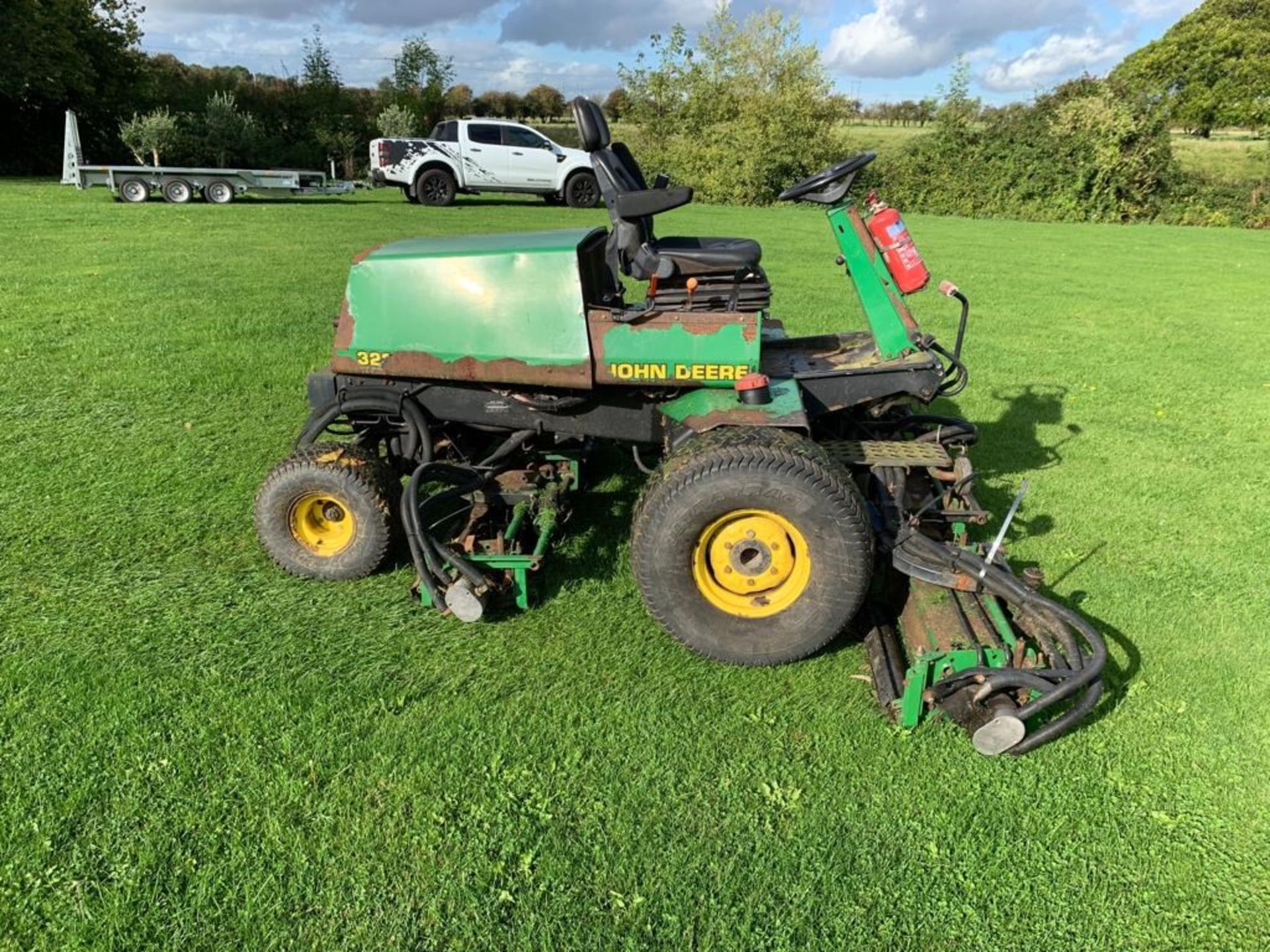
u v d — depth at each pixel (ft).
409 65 97.09
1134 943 6.53
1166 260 43.42
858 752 8.32
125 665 9.29
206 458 14.67
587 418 11.10
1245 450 16.52
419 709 8.77
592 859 7.07
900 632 9.98
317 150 86.17
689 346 10.07
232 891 6.68
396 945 6.31
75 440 15.24
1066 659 8.31
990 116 70.03
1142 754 8.42
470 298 10.44
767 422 9.58
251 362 19.67
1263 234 59.47
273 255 34.24
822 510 8.73
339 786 7.72
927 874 7.03
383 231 41.96
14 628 9.89
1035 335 25.52
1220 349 24.29
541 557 10.25
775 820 7.52
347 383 11.43
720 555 9.30
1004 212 69.87
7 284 26.91
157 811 7.38
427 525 11.34
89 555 11.59
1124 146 66.64
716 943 6.39
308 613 10.46
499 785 7.80
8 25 73.36
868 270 11.16
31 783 7.61
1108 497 14.32
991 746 8.00
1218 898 6.92
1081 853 7.28
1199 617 10.84
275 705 8.73
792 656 9.40
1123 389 20.29
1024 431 17.38
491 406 11.21
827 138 72.38
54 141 81.35
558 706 8.89
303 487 10.80
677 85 84.43
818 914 6.66
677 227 51.06
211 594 10.78
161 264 31.30
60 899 6.56
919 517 10.16
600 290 11.61
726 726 8.66
